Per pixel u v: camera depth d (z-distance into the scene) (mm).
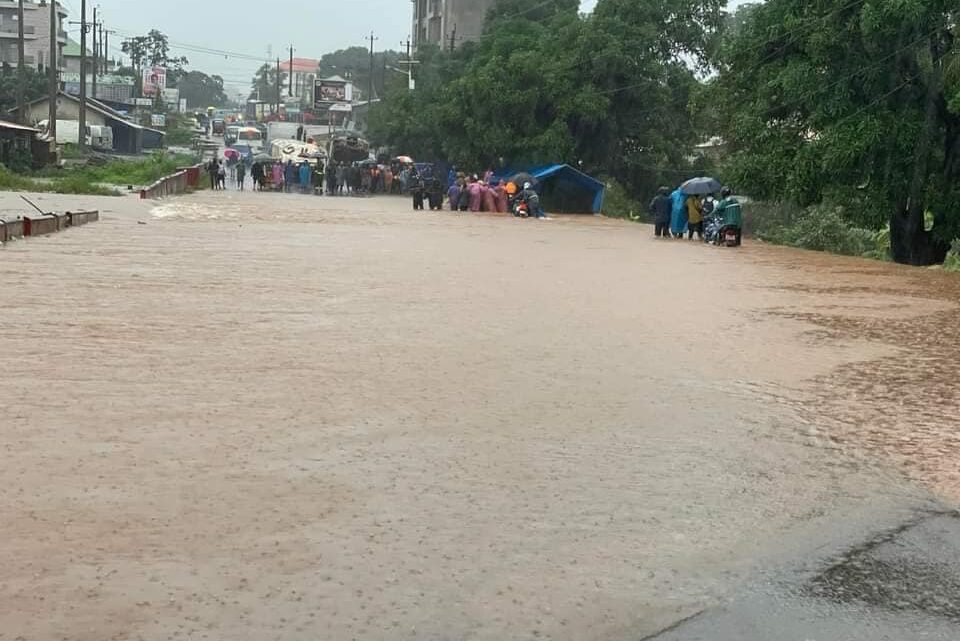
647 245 25094
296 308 11312
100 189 37844
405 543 4508
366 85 134750
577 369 8570
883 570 4430
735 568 4398
